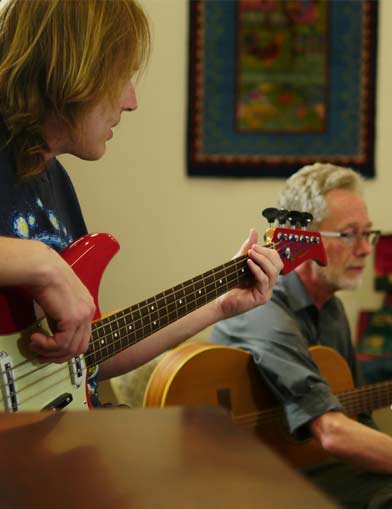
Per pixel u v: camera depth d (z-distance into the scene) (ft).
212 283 4.35
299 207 6.22
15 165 3.61
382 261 8.51
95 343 3.68
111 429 1.12
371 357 8.45
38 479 0.96
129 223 7.95
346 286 6.19
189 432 1.08
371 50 8.29
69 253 3.65
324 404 5.34
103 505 0.88
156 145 7.95
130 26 3.56
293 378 5.44
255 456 0.99
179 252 8.07
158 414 1.17
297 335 5.75
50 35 3.42
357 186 6.29
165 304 4.08
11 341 3.21
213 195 8.10
